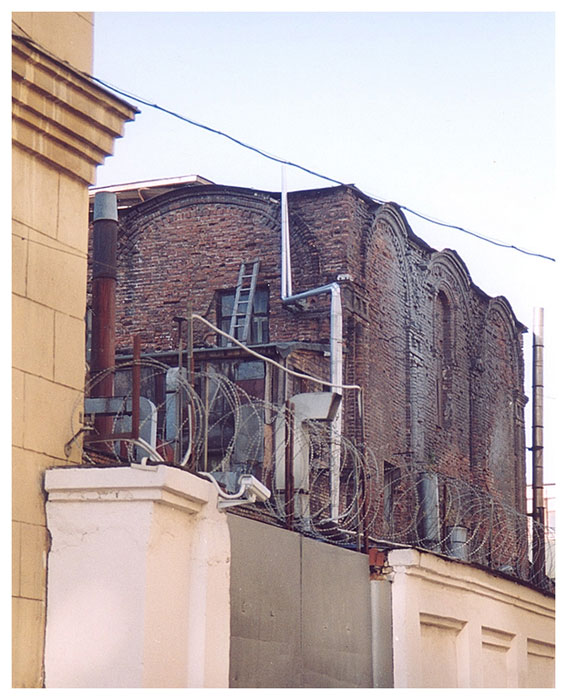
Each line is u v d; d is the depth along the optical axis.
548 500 41.59
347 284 28.14
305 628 13.54
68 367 11.16
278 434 15.79
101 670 10.19
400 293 31.08
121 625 10.23
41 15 11.27
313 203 28.81
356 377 28.14
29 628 10.27
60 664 10.30
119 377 24.53
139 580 10.27
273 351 24.64
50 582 10.48
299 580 13.54
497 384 36.75
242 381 24.56
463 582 17.39
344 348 28.05
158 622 10.41
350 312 28.06
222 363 24.75
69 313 11.25
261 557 12.69
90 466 10.55
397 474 30.14
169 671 10.54
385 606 15.55
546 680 21.03
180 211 30.44
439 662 16.72
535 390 32.59
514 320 38.09
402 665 15.36
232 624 11.87
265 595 12.66
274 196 29.47
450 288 34.09
